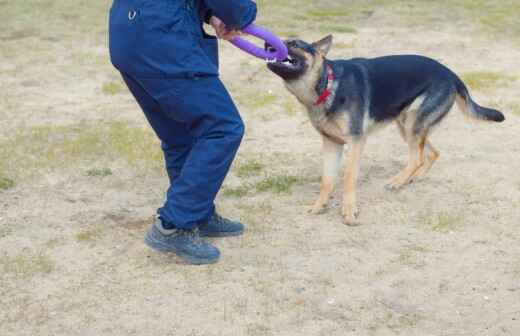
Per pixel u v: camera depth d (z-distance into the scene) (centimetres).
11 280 443
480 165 650
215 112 428
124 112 832
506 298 423
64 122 787
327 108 522
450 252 482
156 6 409
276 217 541
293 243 496
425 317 402
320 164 661
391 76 555
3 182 601
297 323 395
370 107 543
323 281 442
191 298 421
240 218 536
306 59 505
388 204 565
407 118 586
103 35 1241
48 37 1213
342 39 1198
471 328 391
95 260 470
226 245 492
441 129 759
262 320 398
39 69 1019
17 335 384
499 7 1465
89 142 705
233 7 421
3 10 1410
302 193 591
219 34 457
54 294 427
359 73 538
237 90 920
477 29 1270
